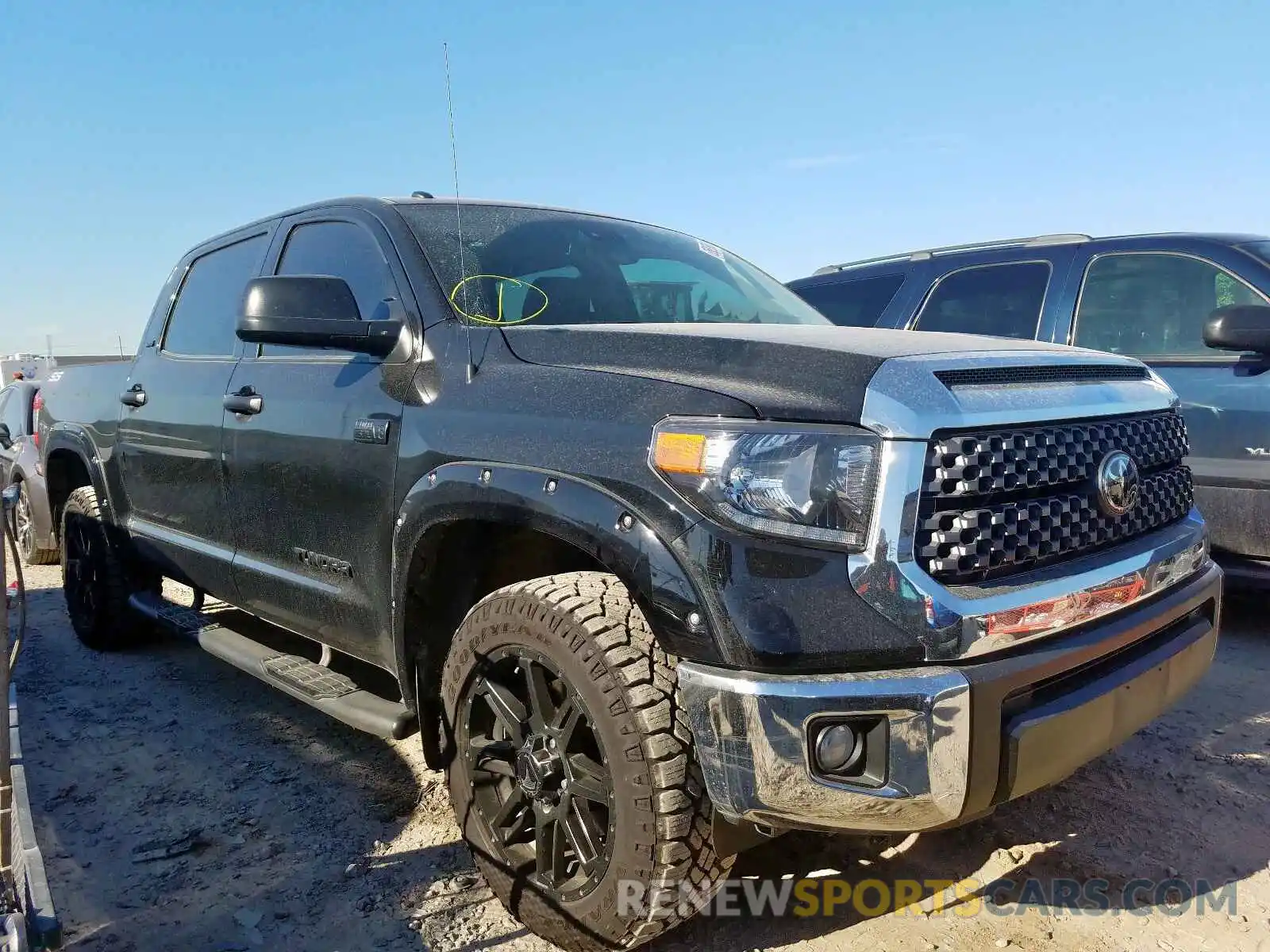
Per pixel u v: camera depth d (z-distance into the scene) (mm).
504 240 3168
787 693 1846
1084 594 2092
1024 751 1953
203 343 3986
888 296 5898
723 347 2221
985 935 2375
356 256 3211
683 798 2027
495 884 2436
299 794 3203
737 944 2344
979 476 1976
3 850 1938
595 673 2094
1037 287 5293
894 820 1904
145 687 4293
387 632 2840
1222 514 4504
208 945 2375
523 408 2379
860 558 1886
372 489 2779
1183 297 4801
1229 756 3361
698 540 1939
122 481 4402
